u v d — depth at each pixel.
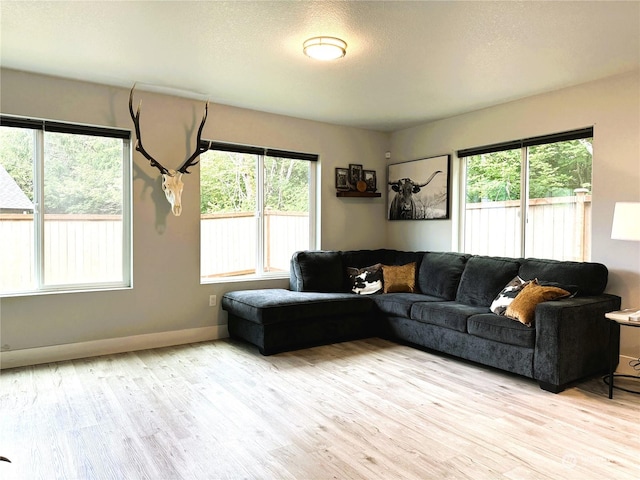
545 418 2.68
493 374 3.48
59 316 3.75
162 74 3.63
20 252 3.71
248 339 4.16
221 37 2.90
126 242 4.15
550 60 3.27
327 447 2.31
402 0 2.41
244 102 4.44
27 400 2.90
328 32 2.81
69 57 3.26
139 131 3.87
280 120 4.92
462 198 5.02
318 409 2.79
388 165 5.82
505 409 2.81
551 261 3.83
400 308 4.25
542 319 3.13
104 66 3.45
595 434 2.47
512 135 4.37
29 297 3.63
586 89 3.79
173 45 3.04
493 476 2.04
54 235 3.83
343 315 4.37
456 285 4.42
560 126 3.97
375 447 2.31
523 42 2.95
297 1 2.43
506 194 4.58
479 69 3.47
